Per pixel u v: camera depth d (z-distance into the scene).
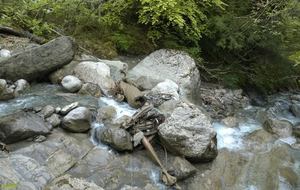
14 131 4.81
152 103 6.11
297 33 9.55
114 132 5.18
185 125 5.36
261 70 9.82
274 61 9.87
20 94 5.96
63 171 4.68
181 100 6.30
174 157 5.30
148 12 7.92
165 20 8.12
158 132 5.39
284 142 6.71
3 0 7.84
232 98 8.45
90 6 8.45
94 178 4.71
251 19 8.91
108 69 6.72
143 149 5.34
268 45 9.19
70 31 7.88
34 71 6.25
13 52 6.70
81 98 6.03
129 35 8.19
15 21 7.54
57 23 7.99
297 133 7.20
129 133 5.37
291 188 5.64
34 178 4.41
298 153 6.44
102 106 5.93
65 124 5.25
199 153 5.32
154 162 5.17
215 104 7.88
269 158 6.12
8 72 6.05
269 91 10.07
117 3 8.29
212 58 9.41
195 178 5.24
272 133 7.14
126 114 5.83
